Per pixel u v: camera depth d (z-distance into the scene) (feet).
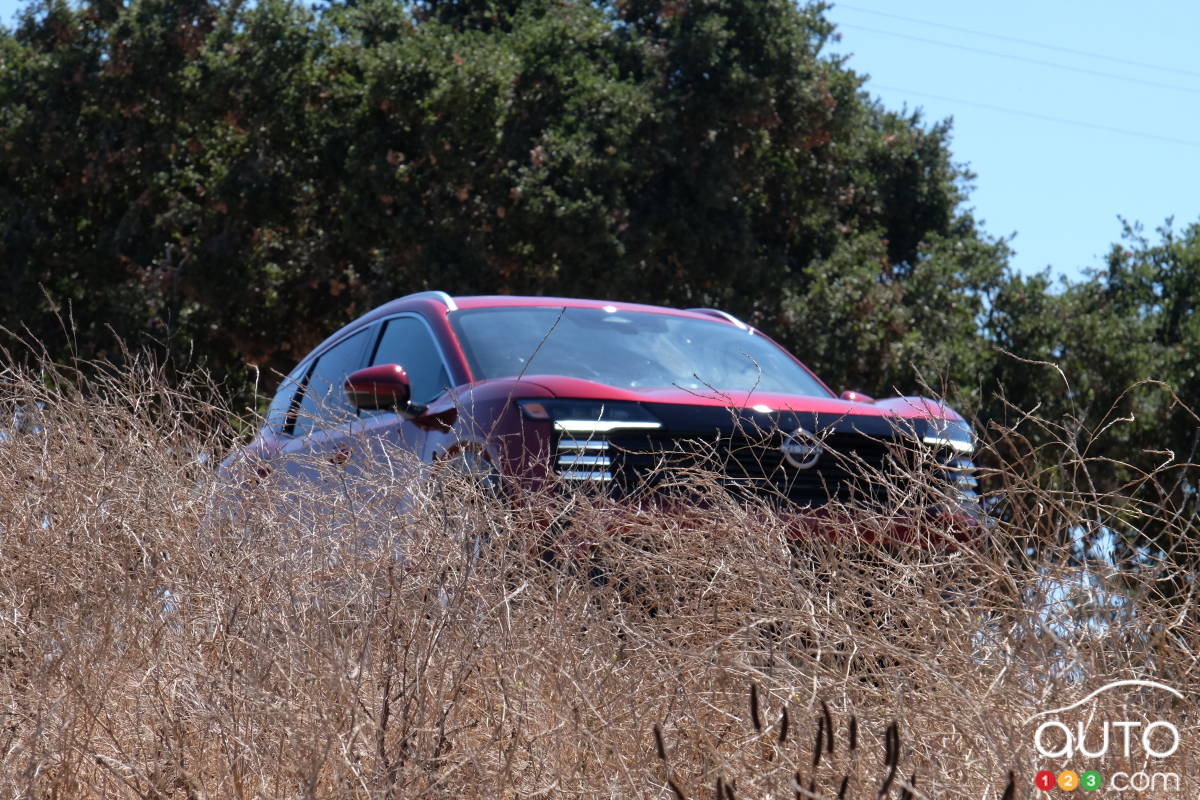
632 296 245.24
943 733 37.81
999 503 47.16
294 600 42.24
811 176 285.84
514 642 39.93
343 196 242.17
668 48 256.11
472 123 235.40
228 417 57.26
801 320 260.83
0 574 45.47
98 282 257.55
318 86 245.86
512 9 289.12
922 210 339.36
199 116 248.73
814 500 57.77
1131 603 42.29
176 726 38.19
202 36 251.19
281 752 36.83
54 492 47.70
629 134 243.60
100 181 251.19
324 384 85.20
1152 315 268.21
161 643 42.45
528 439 55.83
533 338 72.13
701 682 39.96
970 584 44.01
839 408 61.52
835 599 43.65
